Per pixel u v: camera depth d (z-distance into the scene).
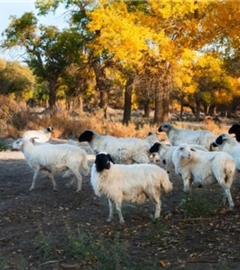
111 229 8.77
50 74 45.78
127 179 9.04
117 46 24.91
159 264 6.89
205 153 9.89
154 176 9.04
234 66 33.78
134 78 29.66
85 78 41.44
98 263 6.97
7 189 12.34
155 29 24.78
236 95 58.12
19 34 42.91
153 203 9.54
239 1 19.94
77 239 7.70
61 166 11.69
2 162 16.83
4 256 7.57
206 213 9.26
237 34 20.44
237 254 7.20
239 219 8.92
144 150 13.10
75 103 43.06
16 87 61.72
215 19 21.05
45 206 10.67
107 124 27.30
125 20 24.56
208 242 7.82
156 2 24.30
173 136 16.00
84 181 12.97
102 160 8.86
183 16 24.58
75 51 41.78
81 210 10.29
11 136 25.16
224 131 27.83
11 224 9.48
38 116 28.00
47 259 7.40
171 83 28.11
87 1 36.47
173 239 8.02
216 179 9.62
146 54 26.06
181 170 10.01
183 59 25.66
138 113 66.62
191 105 67.00
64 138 25.30
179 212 9.66
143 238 8.16
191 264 6.89
